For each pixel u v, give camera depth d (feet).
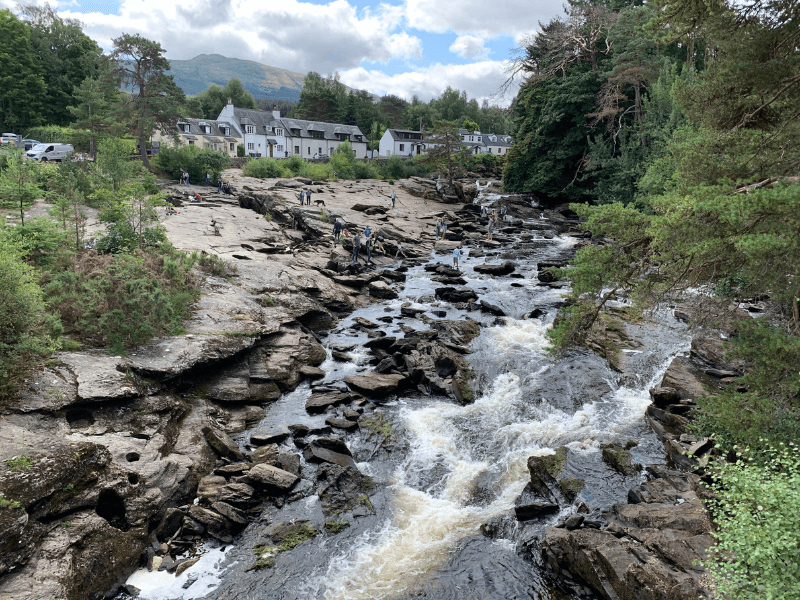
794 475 18.86
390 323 69.62
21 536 25.89
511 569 30.53
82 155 140.36
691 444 38.63
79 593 26.50
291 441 43.62
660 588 22.59
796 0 30.94
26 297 37.17
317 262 87.45
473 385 52.13
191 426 41.50
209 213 110.11
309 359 57.31
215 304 57.98
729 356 29.17
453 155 199.52
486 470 40.52
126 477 32.89
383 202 153.38
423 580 29.84
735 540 18.92
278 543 32.73
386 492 38.29
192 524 33.24
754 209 22.44
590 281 31.09
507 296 78.74
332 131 309.01
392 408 49.01
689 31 34.35
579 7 155.12
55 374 37.42
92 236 60.95
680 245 25.73
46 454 30.42
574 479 36.37
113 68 145.69
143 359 42.96
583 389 50.34
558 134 156.46
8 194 55.01
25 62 186.91
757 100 33.78
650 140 121.39
